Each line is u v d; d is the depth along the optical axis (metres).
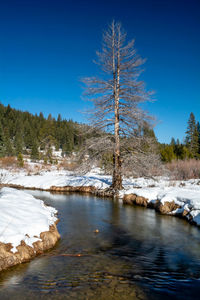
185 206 9.70
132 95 14.73
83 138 15.74
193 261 5.19
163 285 4.06
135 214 10.34
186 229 7.91
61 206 12.06
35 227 6.01
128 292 3.79
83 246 6.07
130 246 6.15
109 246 6.12
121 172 14.91
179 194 10.89
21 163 38.19
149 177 15.29
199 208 8.91
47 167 41.84
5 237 5.02
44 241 5.78
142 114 14.46
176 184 16.44
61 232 7.29
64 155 64.38
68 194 17.05
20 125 90.38
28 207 7.66
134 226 8.29
